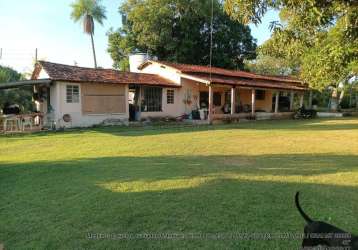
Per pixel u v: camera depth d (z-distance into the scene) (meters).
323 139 14.25
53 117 18.52
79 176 7.66
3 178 7.59
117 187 6.77
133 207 5.66
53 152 10.97
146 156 10.17
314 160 9.55
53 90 18.50
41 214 5.44
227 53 40.50
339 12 5.05
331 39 6.13
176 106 24.41
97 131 17.08
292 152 10.91
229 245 4.36
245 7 4.98
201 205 5.73
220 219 5.16
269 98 32.53
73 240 4.55
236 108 28.28
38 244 4.46
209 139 14.12
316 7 4.62
